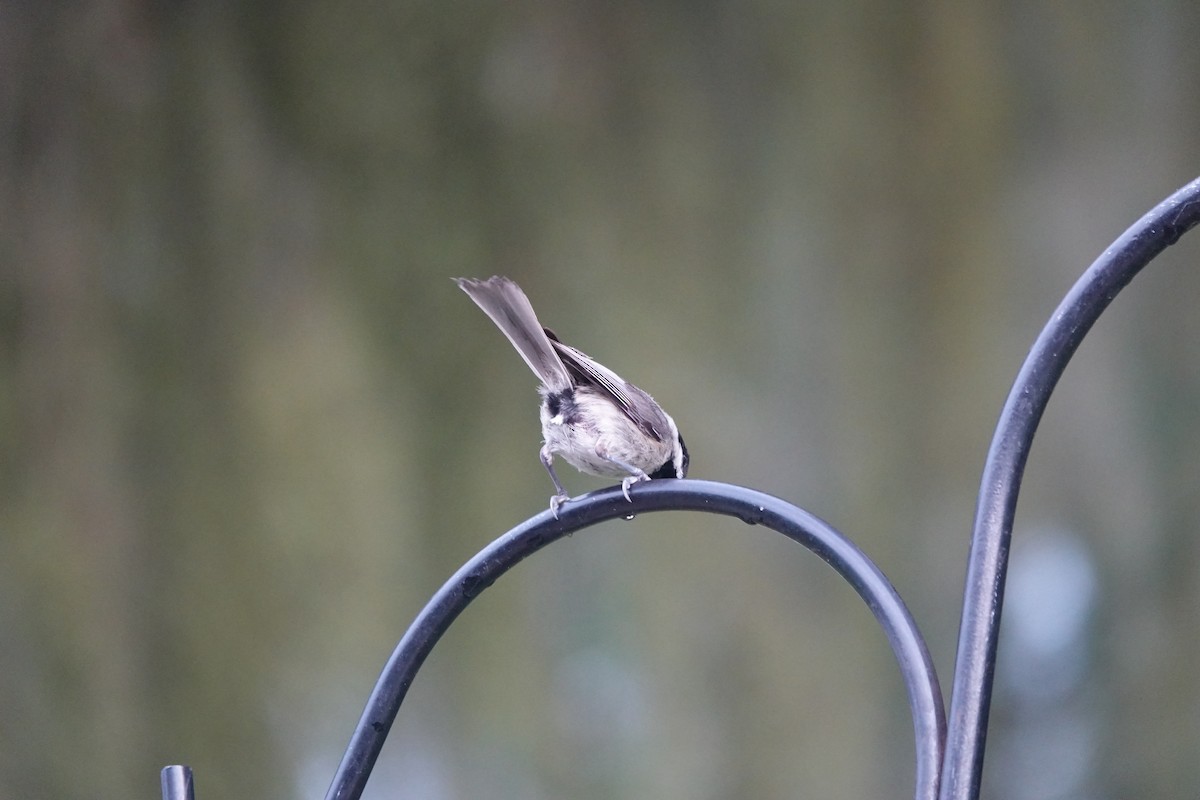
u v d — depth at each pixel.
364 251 13.93
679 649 14.08
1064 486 14.68
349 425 13.55
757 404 14.42
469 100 14.29
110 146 13.23
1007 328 14.66
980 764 3.26
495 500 13.81
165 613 12.85
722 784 13.81
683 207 14.65
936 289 14.68
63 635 12.45
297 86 13.91
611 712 13.95
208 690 12.81
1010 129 14.84
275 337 13.58
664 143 14.68
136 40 13.38
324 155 13.95
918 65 14.78
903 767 13.98
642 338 14.45
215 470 13.20
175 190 13.44
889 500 14.30
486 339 14.02
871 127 14.79
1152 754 14.05
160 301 13.24
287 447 13.42
